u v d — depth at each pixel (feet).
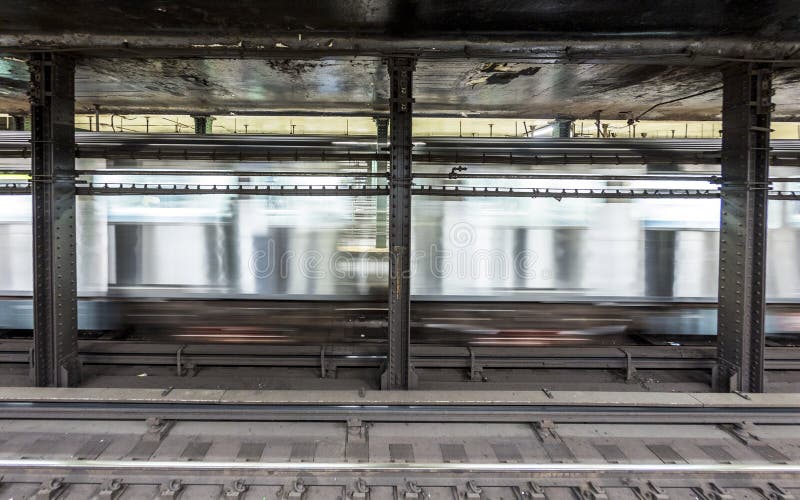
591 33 13.06
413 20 12.36
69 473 10.62
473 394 13.52
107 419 12.71
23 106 24.12
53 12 11.72
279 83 18.61
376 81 18.22
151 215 19.02
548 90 19.65
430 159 17.83
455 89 19.48
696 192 15.24
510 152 18.38
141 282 19.22
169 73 17.07
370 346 16.93
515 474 10.84
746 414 13.01
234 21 12.35
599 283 19.57
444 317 19.35
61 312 14.06
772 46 13.14
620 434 12.51
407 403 13.04
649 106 22.70
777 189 19.19
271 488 10.52
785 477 10.85
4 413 12.62
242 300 19.35
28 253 19.04
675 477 10.85
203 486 10.52
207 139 18.07
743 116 13.97
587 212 19.36
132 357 16.24
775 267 19.56
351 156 16.87
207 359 16.24
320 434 12.25
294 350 16.60
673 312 19.62
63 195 14.05
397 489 10.52
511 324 19.48
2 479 10.47
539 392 13.74
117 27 12.60
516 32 13.01
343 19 12.28
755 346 14.20
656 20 12.25
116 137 17.81
